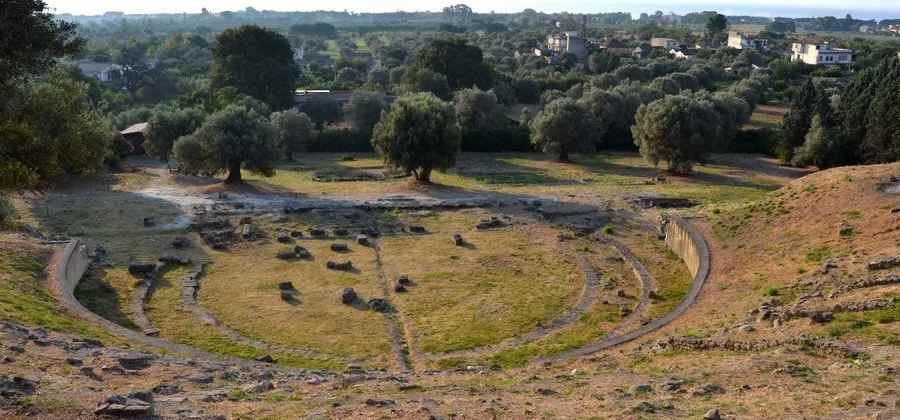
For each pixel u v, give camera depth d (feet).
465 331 125.70
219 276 153.89
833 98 339.57
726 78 531.09
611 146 359.05
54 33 106.63
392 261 167.53
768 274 130.82
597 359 97.60
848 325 89.10
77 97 133.49
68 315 109.40
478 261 167.63
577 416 64.03
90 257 158.71
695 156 279.49
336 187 249.75
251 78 385.09
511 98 475.31
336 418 63.93
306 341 119.85
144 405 62.49
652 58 653.30
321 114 401.49
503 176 281.33
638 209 217.56
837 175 173.17
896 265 110.83
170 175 266.57
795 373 74.43
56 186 224.94
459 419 63.72
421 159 242.17
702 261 149.07
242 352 113.39
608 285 151.64
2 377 67.97
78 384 70.85
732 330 99.25
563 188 252.83
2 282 115.85
